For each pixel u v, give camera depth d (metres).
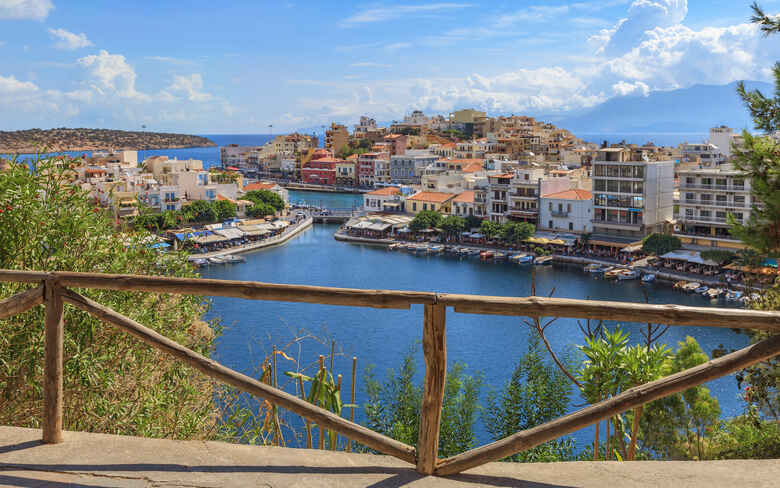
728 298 58.75
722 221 70.44
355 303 3.16
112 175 94.31
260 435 7.41
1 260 6.48
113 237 7.49
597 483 3.07
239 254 88.12
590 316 2.98
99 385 6.11
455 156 151.00
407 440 12.82
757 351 2.87
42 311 5.75
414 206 107.75
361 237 100.25
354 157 170.12
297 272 76.31
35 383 5.57
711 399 13.62
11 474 3.21
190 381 7.38
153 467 3.28
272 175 194.75
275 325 45.09
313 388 6.56
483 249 88.50
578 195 84.56
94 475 3.21
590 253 80.50
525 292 65.25
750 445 10.57
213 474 3.21
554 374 13.36
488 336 45.41
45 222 6.61
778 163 6.91
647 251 72.81
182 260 8.53
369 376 16.47
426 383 3.15
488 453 3.10
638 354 8.27
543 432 3.03
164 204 94.12
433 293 3.08
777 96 7.26
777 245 6.92
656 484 3.05
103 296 6.68
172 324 7.48
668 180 80.19
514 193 91.31
